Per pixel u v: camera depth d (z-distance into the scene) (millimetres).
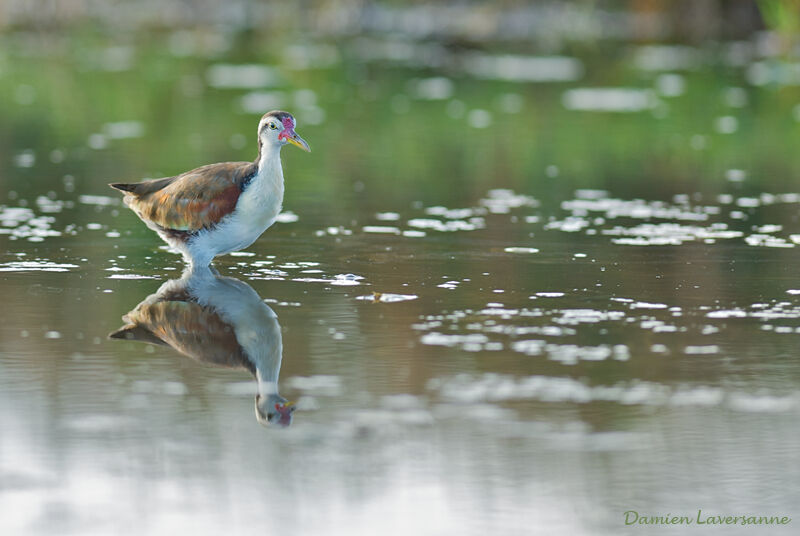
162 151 20156
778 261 13273
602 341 10234
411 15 38781
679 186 17938
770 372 9477
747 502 7430
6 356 9742
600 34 36750
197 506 7340
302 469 7809
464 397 8922
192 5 41906
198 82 28250
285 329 10562
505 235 14633
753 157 20344
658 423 8484
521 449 8086
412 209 16203
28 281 12164
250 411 8695
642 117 24391
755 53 33531
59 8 39875
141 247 13820
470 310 11195
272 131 12383
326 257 13414
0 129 22047
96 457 7938
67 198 16516
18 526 7062
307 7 40281
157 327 10602
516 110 25312
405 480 7691
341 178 18453
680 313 11148
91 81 27891
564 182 18250
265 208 12508
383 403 8820
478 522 7180
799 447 8117
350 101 26250
